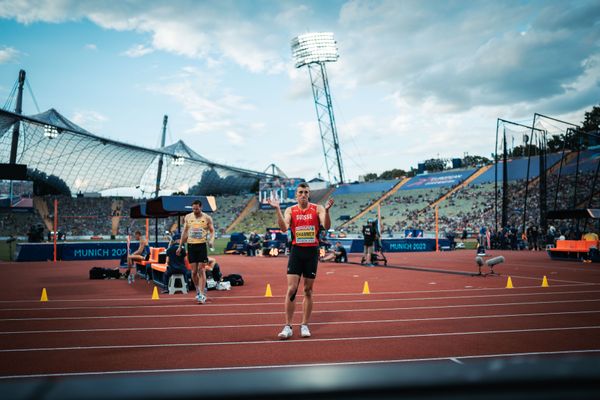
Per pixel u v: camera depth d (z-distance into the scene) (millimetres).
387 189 67625
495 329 6105
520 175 55062
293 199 70438
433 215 55938
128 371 4367
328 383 452
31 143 61594
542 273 14430
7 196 65438
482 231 32281
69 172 72625
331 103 73875
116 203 75188
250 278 13625
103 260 24141
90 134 59062
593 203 44938
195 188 91000
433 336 5727
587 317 6961
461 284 11484
